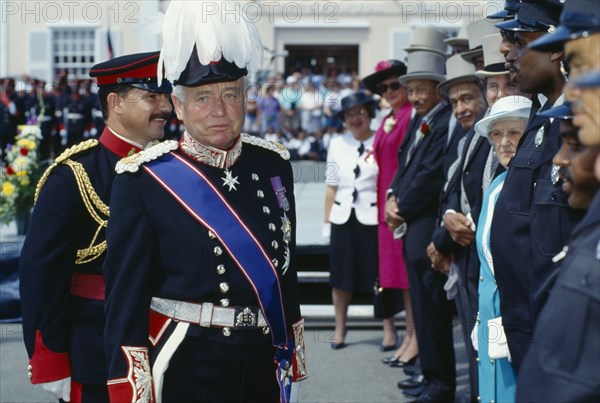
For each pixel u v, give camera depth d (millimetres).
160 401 5215
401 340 12508
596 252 3594
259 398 5480
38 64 39281
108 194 6320
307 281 13602
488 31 8852
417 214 9539
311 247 13641
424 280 9336
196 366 5254
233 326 5262
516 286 5828
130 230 5281
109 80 6445
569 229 5242
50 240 6133
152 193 5328
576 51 3764
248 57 5324
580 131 3719
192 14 5238
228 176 5445
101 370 6129
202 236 5289
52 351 6129
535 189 5570
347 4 37938
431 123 9789
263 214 5488
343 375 10984
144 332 5203
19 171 14656
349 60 40281
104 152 6473
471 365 7887
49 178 6289
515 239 5789
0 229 16312
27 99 29469
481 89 8805
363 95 11969
